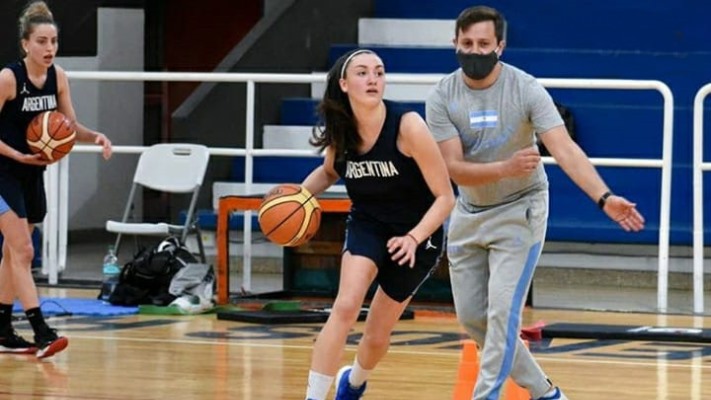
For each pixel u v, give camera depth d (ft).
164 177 62.85
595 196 31.19
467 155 32.89
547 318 55.98
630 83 57.77
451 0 79.71
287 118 75.87
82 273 68.90
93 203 82.23
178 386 40.91
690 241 65.31
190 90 83.46
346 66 31.99
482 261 33.50
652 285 66.54
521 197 32.83
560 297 62.59
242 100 76.23
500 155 32.60
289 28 78.64
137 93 83.15
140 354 46.85
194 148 62.80
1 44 74.69
